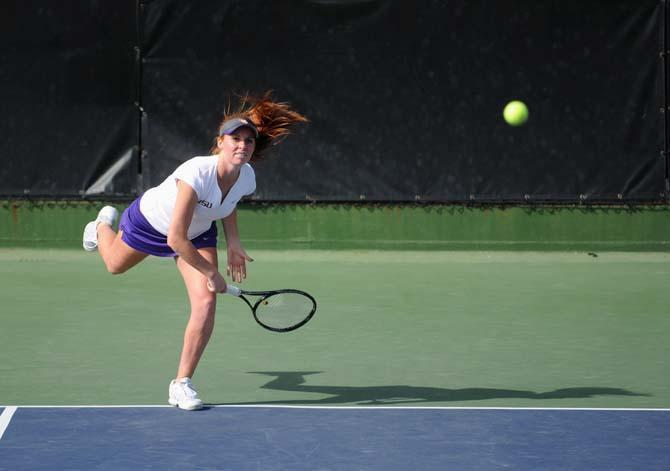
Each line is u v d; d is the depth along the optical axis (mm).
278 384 15703
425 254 30453
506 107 29469
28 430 12836
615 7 29750
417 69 29797
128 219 15023
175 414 13664
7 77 29609
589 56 29797
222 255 30141
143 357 17594
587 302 23328
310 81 29828
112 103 29750
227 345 18547
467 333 19844
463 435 12688
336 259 29750
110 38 29625
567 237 30734
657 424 13266
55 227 30359
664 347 18672
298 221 30562
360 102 29875
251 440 12398
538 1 29672
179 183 13688
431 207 30594
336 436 12602
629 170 30094
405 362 17328
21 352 17953
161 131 29797
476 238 30688
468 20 29672
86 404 14398
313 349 18297
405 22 29672
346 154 30016
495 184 30062
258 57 29703
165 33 29625
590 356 17891
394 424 13195
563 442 12398
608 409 14070
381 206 30562
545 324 20797
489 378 16203
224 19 29625
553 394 15141
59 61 29609
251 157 14672
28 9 29469
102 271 27234
